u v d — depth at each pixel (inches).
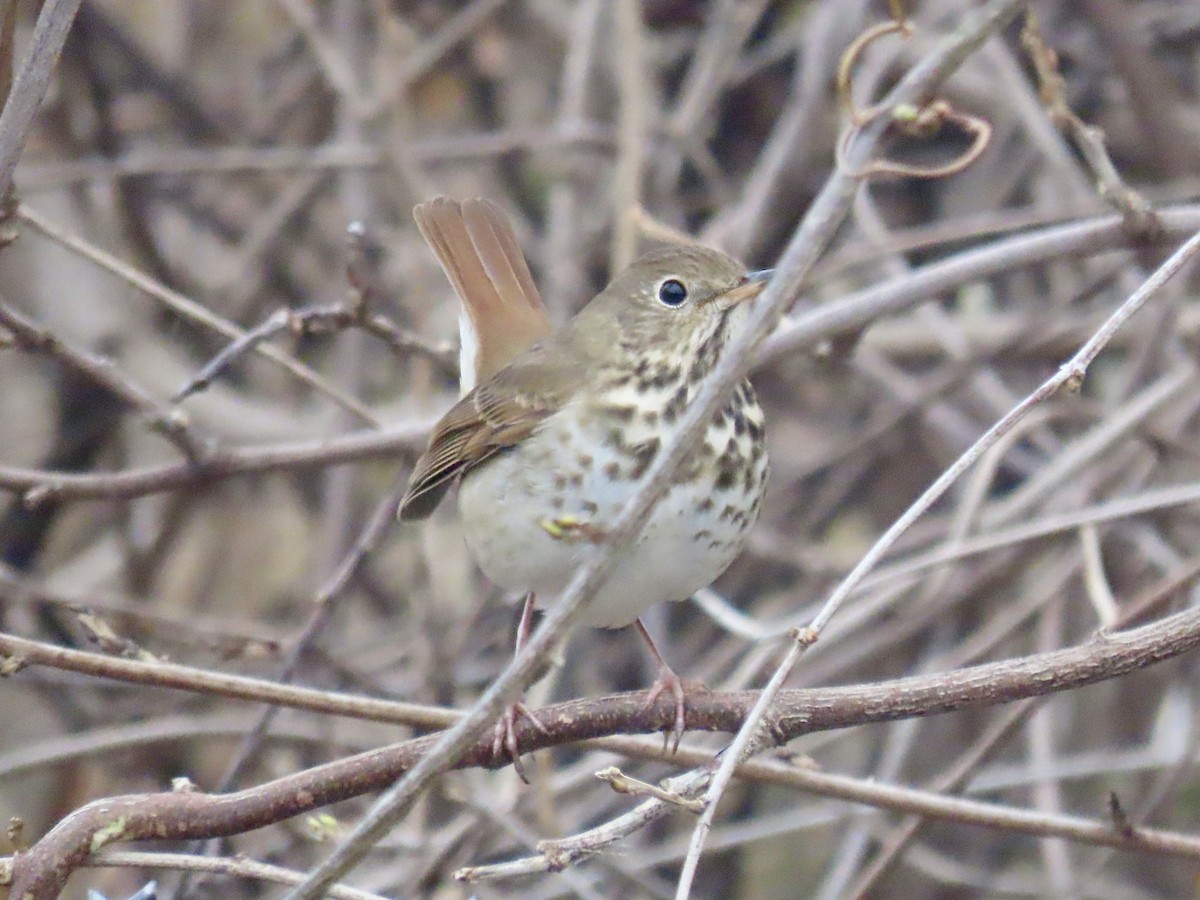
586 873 421.4
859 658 437.4
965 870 454.0
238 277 534.0
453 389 520.4
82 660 258.2
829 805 440.1
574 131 500.7
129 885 450.6
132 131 555.5
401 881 421.7
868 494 524.1
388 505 376.2
